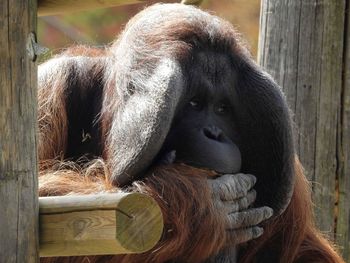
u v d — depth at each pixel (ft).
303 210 31.78
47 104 31.37
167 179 26.37
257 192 29.94
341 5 36.42
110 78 30.12
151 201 21.89
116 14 74.54
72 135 31.58
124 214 21.66
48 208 22.71
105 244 21.94
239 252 31.40
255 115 29.35
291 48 36.81
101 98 31.30
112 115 29.14
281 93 29.35
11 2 22.13
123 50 28.40
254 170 29.86
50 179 27.76
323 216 36.65
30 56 22.48
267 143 29.45
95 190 26.78
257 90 29.17
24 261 22.35
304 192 32.19
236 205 27.37
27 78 22.47
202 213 26.03
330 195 36.58
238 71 29.19
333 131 36.50
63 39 73.36
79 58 32.45
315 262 31.96
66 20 74.23
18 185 22.30
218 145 27.48
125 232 21.63
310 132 36.60
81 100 31.78
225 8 75.51
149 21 28.58
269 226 31.09
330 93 36.47
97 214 21.94
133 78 26.94
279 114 29.09
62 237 22.53
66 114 31.48
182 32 28.25
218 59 28.81
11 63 22.20
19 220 22.26
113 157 26.96
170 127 27.61
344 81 36.47
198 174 26.86
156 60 26.94
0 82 22.07
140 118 25.80
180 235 25.79
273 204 29.86
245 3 75.25
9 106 22.17
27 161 22.49
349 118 36.42
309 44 36.58
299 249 32.01
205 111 28.63
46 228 22.72
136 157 25.72
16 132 22.29
